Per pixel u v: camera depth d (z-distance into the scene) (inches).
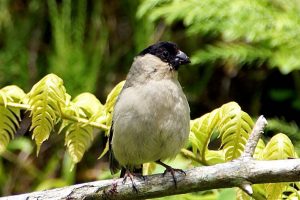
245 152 269.0
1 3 537.0
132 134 309.7
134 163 326.6
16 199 278.7
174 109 310.0
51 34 545.3
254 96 535.2
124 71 529.3
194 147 325.4
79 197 279.6
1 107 323.3
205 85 530.3
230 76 538.0
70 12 512.4
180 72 531.2
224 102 535.5
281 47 455.2
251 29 454.6
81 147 330.3
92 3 529.7
